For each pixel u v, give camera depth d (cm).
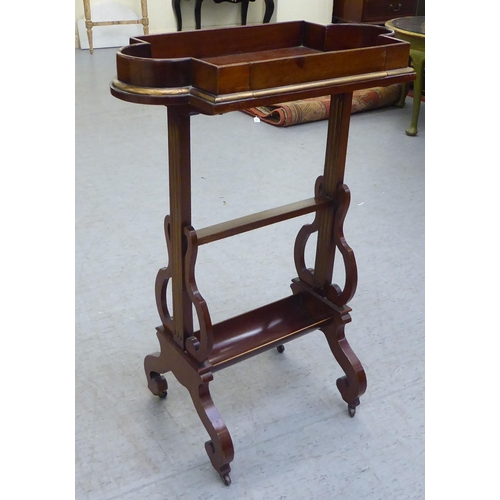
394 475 184
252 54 181
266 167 392
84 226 314
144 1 630
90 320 247
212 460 181
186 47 169
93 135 434
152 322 247
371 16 608
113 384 217
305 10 666
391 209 343
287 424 202
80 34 645
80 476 181
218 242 304
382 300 264
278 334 194
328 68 153
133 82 141
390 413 206
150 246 299
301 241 206
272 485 180
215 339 188
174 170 159
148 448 192
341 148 181
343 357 200
